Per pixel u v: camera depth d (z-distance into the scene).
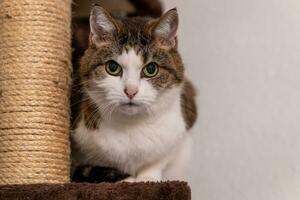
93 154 0.68
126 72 0.64
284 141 0.81
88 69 0.66
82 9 0.80
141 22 0.68
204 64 0.89
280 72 0.82
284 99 0.81
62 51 0.64
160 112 0.67
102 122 0.66
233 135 0.85
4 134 0.62
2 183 0.61
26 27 0.63
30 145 0.61
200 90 0.89
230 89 0.86
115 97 0.63
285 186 0.80
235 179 0.84
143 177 0.69
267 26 0.84
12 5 0.63
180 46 0.91
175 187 0.55
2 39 0.63
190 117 0.73
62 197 0.54
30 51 0.62
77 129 0.68
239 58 0.86
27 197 0.54
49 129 0.62
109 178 0.68
